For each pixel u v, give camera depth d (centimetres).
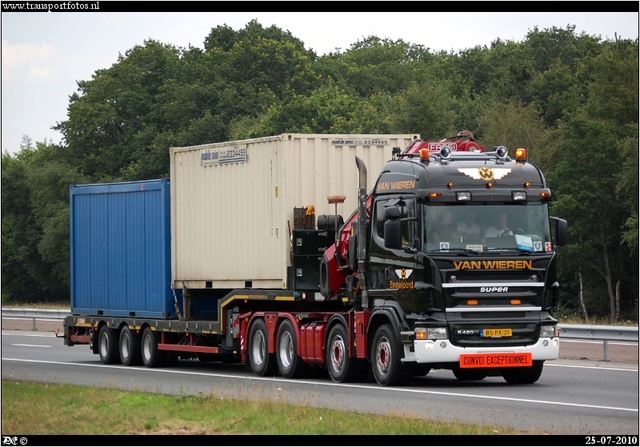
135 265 2973
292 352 2353
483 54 12262
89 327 3162
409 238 1998
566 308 6488
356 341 2148
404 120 7831
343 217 2423
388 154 2472
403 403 1711
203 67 9912
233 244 2583
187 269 2775
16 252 9369
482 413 1559
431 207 1977
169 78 9800
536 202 2020
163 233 2848
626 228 6097
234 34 11338
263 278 2459
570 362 2619
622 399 1766
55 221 8588
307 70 10531
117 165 9381
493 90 8981
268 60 10275
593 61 7056
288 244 2369
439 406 1662
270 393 1880
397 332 2012
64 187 9006
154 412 1497
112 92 9775
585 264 6266
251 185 2512
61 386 1948
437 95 7931
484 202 1992
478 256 1967
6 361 3044
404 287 2008
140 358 2933
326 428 1341
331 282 2267
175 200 2823
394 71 12638
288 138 2383
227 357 2964
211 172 2672
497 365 1964
